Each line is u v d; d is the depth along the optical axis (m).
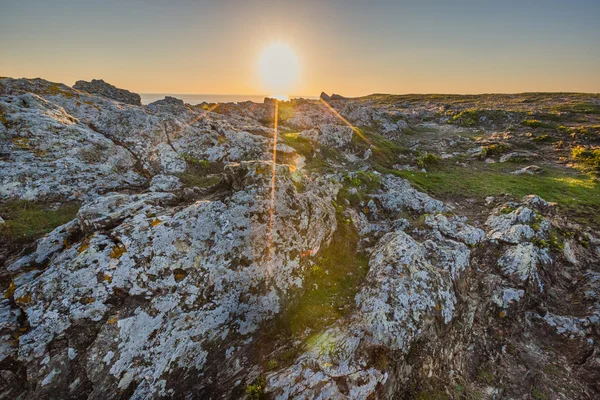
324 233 13.56
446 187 27.09
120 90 37.94
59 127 17.23
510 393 10.29
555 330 12.35
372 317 10.02
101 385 7.50
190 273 9.67
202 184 18.17
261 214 11.63
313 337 9.95
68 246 10.07
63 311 7.73
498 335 12.30
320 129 35.12
